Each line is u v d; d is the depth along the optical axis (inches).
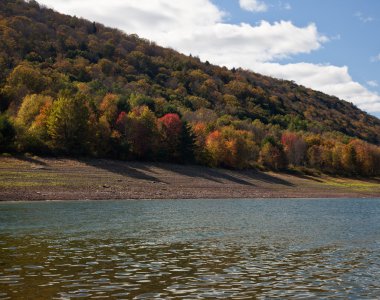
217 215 1526.8
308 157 5078.7
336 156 4945.9
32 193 1942.7
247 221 1370.6
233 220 1386.6
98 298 509.0
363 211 1927.9
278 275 649.0
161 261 725.3
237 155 3922.2
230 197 2524.6
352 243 976.9
